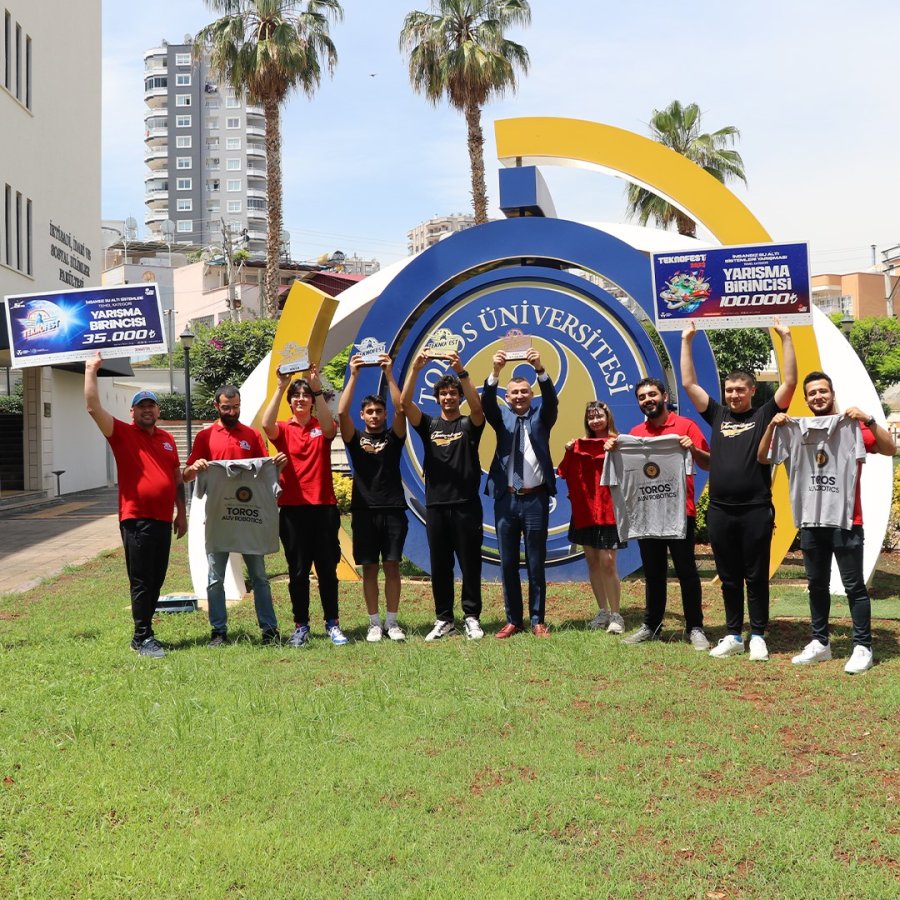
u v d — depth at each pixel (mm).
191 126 110500
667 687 5898
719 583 9797
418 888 3510
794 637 7168
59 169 25656
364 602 9117
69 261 26531
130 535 7047
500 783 4500
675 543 6949
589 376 9570
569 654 6684
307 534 7367
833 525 6195
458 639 7324
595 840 3900
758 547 6547
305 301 10031
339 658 6805
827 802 4148
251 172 110938
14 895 3498
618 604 7594
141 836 3977
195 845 3859
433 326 9883
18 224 22516
